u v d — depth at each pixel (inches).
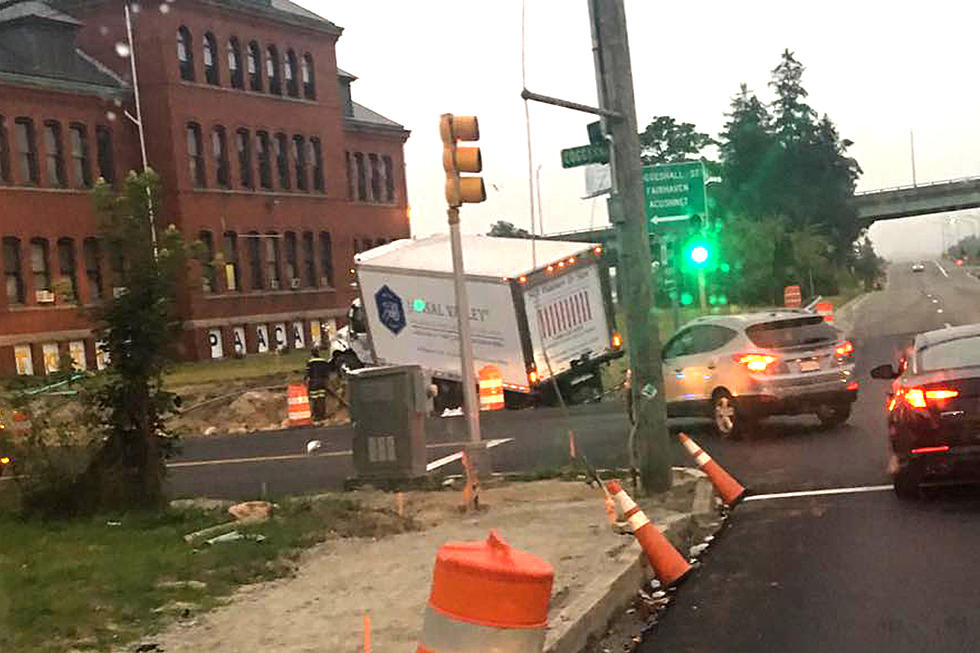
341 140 2108.8
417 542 382.6
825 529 380.5
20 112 1566.2
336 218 2081.7
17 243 1551.4
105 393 471.5
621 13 459.8
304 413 1007.0
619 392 1003.3
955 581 299.0
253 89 1913.1
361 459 527.5
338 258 2082.9
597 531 382.0
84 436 479.5
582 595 288.0
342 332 1149.1
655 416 465.1
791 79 4136.3
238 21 1872.5
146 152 1734.7
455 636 183.6
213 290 1780.3
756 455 570.6
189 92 1763.0
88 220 1643.7
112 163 1694.1
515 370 914.7
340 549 376.8
